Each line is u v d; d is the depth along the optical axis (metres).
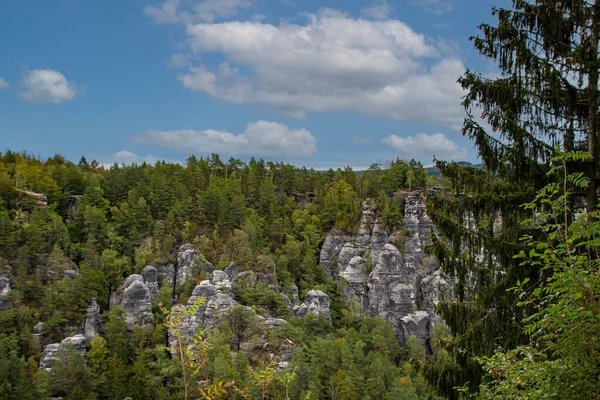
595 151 15.22
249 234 114.25
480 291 17.08
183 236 111.94
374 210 131.00
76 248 105.94
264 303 96.31
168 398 66.38
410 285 113.00
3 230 94.44
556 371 8.34
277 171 158.25
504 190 17.03
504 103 16.52
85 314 89.44
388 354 91.62
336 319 108.25
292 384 63.62
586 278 8.17
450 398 17.06
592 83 15.21
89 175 152.12
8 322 82.19
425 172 138.12
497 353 10.64
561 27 15.77
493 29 16.45
